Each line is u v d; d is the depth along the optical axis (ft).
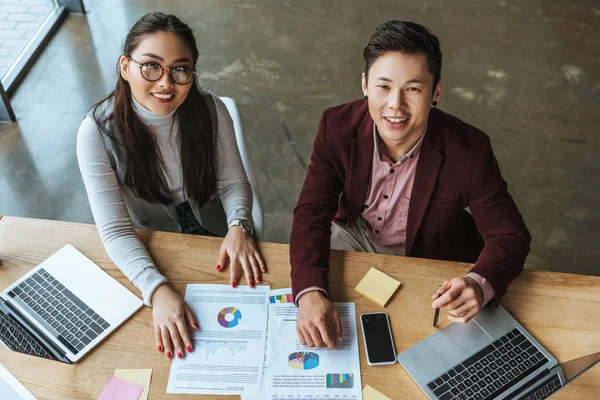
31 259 5.06
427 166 5.03
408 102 4.39
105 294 4.81
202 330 4.55
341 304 4.71
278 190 9.21
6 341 4.23
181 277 4.92
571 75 11.17
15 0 10.94
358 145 5.15
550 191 9.17
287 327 4.58
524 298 4.77
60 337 4.49
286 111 10.39
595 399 4.12
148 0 12.74
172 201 5.84
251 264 5.01
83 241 5.21
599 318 4.61
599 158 9.66
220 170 5.88
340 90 10.78
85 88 10.68
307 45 11.72
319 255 4.95
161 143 5.42
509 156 9.66
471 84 10.91
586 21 12.39
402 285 4.84
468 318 4.48
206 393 4.19
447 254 5.73
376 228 5.75
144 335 4.55
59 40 11.68
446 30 12.12
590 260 8.30
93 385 4.24
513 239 4.98
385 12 12.57
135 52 4.73
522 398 4.15
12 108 10.29
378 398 4.15
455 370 4.28
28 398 4.18
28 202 8.88
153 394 4.18
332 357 4.39
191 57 4.90
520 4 12.83
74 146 9.67
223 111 5.70
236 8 12.60
